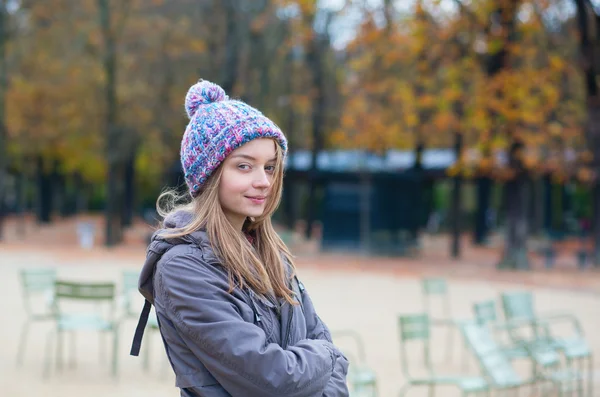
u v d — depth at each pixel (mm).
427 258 25859
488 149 21656
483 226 34156
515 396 6891
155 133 29359
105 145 29641
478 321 7484
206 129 1961
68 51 29500
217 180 1969
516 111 20547
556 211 44594
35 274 8539
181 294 1842
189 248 1905
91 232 27062
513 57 22484
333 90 29906
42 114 32000
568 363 6984
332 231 26734
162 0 28156
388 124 24422
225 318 1807
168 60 28234
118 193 29422
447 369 8180
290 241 27422
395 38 22750
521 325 7543
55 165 41938
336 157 28922
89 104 31172
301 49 30047
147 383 7273
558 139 23562
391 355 8844
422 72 22312
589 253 25656
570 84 26203
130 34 28312
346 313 12078
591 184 23453
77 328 7508
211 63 28062
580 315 12328
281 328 1965
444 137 29672
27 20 30141
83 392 6859
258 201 1979
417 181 26109
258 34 27312
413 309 12680
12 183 53844
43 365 7930
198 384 1849
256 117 1980
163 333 1916
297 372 1786
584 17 21656
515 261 21594
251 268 1939
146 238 29188
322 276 18234
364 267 21219
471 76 21656
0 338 9273
